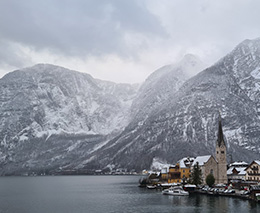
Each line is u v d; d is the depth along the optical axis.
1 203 175.00
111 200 176.25
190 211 131.88
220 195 177.62
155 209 139.62
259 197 150.00
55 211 144.00
